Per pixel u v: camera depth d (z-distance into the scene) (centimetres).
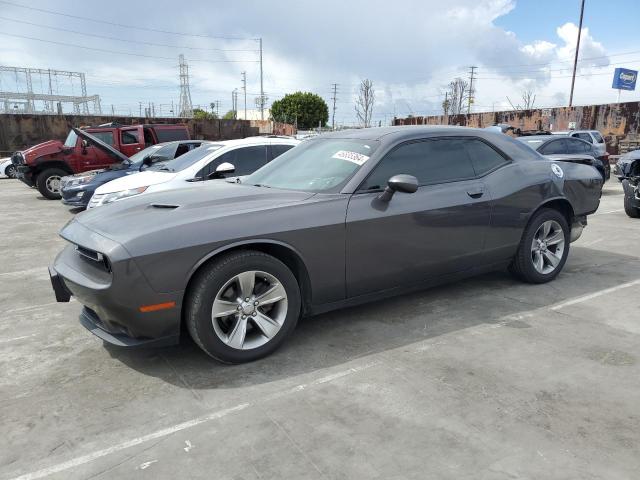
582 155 1116
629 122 2370
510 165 461
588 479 219
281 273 340
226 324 336
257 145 782
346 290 373
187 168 745
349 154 404
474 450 240
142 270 298
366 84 4716
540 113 2802
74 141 1355
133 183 731
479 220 428
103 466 238
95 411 285
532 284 492
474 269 443
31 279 578
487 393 292
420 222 393
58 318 443
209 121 2697
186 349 364
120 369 336
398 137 406
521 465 229
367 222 368
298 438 254
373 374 318
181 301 311
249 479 225
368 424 264
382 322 403
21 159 1327
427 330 386
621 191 1313
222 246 317
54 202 1274
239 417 275
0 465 240
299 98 7888
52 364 347
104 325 331
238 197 368
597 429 255
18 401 298
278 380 314
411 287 408
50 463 241
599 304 437
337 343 366
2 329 417
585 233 746
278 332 344
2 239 809
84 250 331
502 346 355
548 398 285
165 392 304
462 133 445
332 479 223
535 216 474
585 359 333
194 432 262
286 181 412
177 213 333
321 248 353
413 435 254
